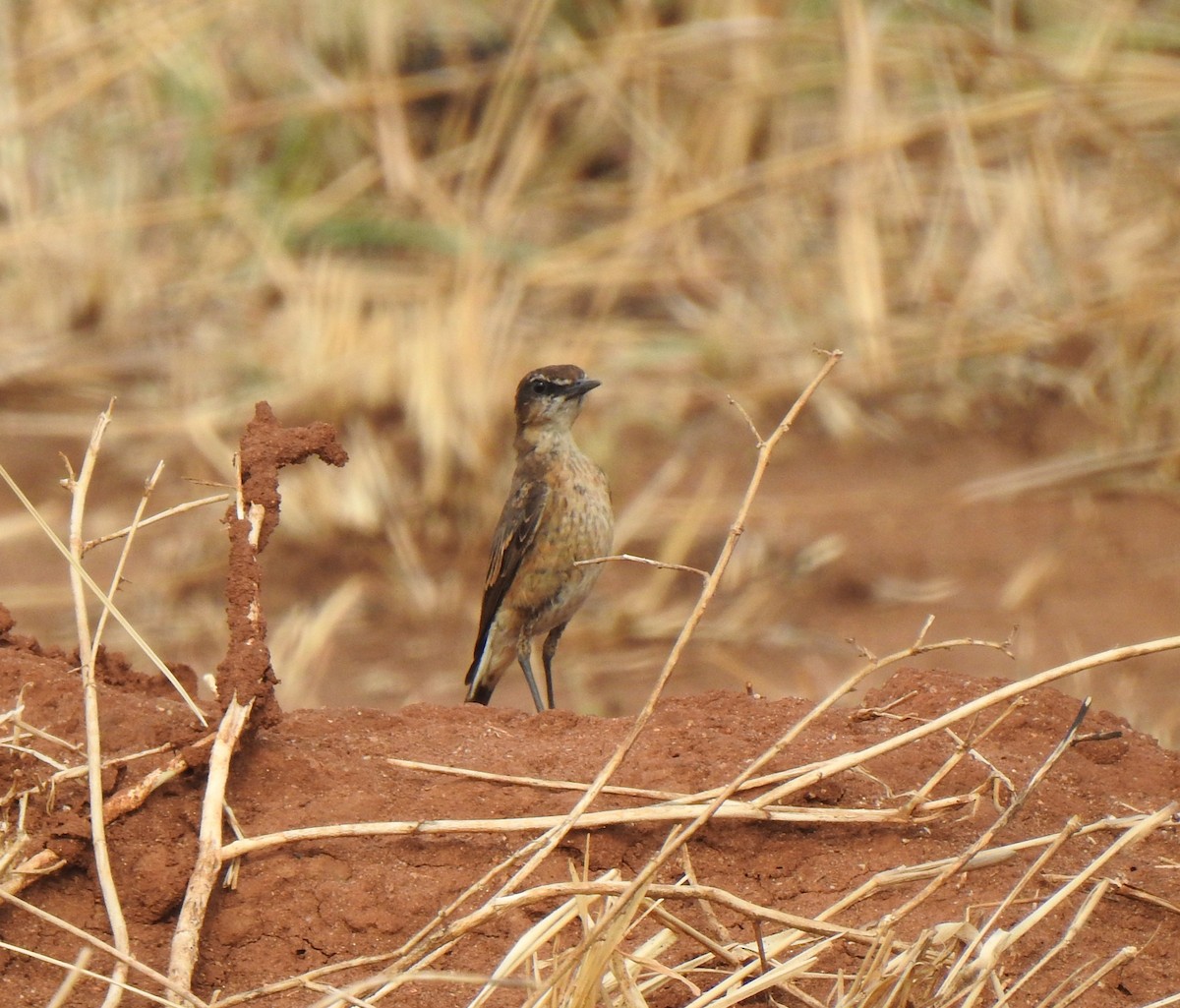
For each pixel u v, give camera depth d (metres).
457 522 18.02
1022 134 21.02
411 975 5.55
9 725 7.30
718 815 6.73
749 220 21.83
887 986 6.01
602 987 5.85
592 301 21.52
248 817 7.07
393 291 20.75
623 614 16.47
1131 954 6.05
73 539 7.32
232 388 19.92
